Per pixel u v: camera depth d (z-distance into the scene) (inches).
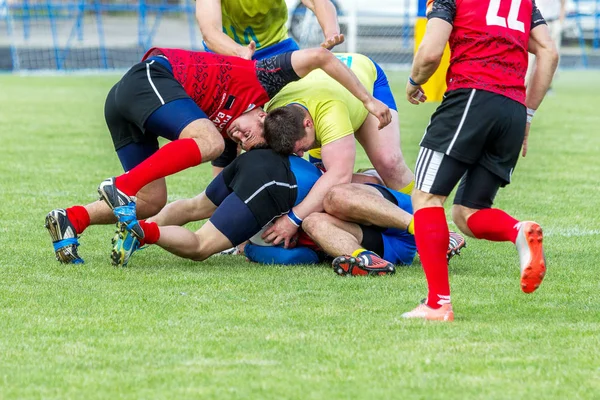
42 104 2185.0
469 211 566.6
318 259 731.4
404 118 1926.7
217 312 555.8
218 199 744.3
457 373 439.8
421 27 1769.2
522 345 485.7
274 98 758.5
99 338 497.0
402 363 453.4
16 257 716.0
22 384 423.8
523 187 1125.1
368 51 3398.1
